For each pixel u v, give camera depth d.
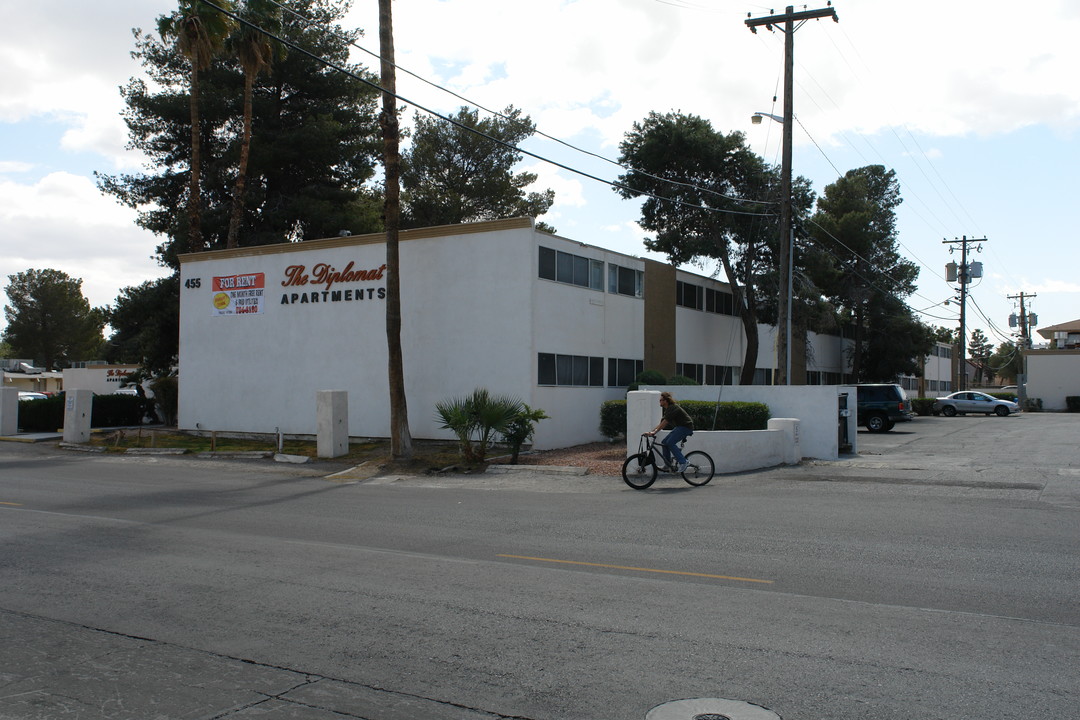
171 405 32.59
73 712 4.84
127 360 50.38
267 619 6.63
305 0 35.56
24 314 78.75
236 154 34.00
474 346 22.48
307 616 6.70
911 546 9.23
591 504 13.28
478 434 22.06
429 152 45.38
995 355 127.62
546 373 22.36
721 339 34.16
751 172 33.06
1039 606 6.73
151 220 36.47
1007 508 11.97
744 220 33.00
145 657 5.78
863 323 46.81
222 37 30.56
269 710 4.83
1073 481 14.77
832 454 19.92
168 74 35.47
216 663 5.64
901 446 23.73
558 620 6.47
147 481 17.14
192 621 6.61
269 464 20.88
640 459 15.32
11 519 11.78
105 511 12.67
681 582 7.70
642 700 4.83
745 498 13.52
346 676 5.35
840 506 12.39
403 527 11.07
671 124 32.97
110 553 9.27
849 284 43.62
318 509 12.95
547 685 5.11
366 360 24.23
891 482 15.09
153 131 35.38
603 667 5.39
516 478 17.52
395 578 7.97
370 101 38.28
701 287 32.53
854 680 5.09
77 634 6.32
